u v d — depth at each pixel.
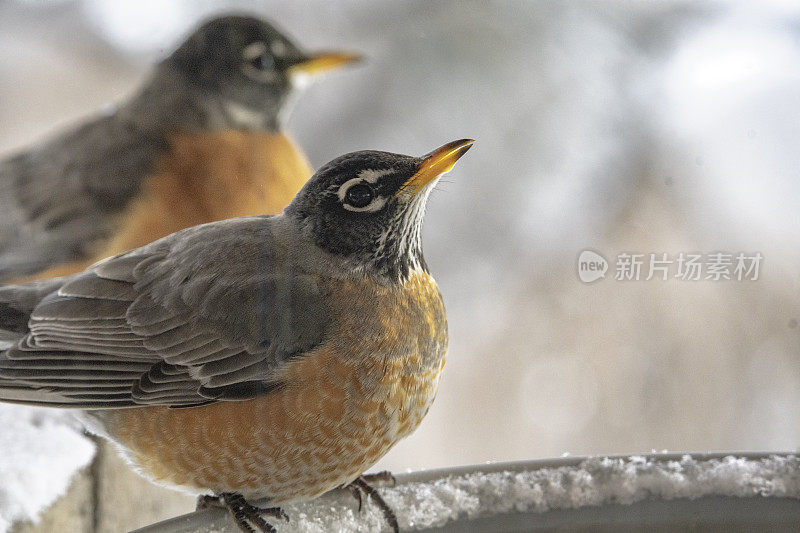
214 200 3.79
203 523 3.60
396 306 3.61
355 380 3.60
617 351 3.72
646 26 3.73
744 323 3.70
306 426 3.60
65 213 3.79
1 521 3.60
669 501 3.58
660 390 3.71
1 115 3.78
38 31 3.72
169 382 3.61
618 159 3.73
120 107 3.81
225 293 3.61
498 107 3.73
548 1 3.73
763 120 3.70
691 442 3.70
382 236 3.61
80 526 3.64
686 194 3.71
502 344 3.74
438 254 3.74
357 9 3.74
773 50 3.71
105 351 3.62
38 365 3.62
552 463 3.59
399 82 3.73
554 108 3.73
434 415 3.76
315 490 3.61
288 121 3.80
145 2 3.71
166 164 3.79
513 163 3.73
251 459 3.60
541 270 3.74
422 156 3.62
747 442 3.70
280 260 3.62
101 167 3.79
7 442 3.64
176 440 3.61
